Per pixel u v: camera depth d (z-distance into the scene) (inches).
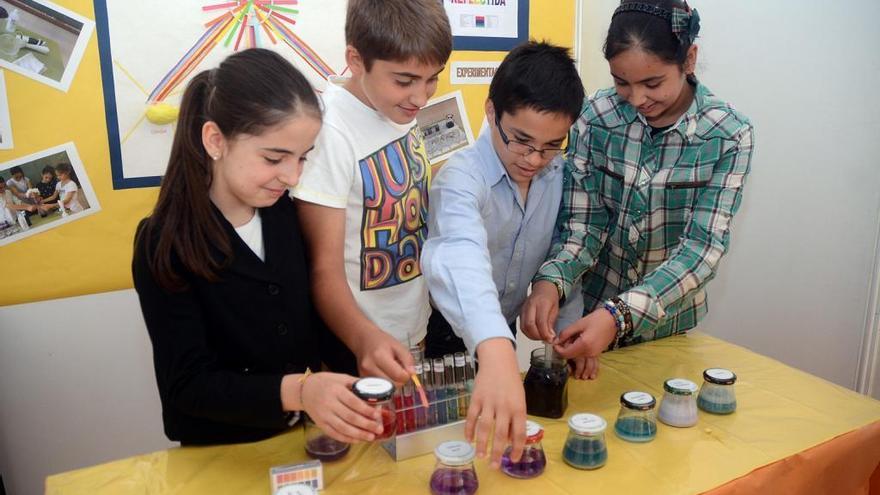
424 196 50.6
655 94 44.4
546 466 34.5
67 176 60.3
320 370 47.8
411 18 41.4
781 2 75.3
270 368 40.8
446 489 31.7
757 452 35.9
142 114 61.9
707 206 47.8
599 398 42.3
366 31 41.9
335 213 43.2
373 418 31.9
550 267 49.0
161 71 61.8
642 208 50.9
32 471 64.2
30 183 59.1
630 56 42.8
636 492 32.3
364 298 48.0
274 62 36.3
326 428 32.5
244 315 39.1
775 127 78.9
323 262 43.4
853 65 71.6
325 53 68.1
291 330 41.3
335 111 44.5
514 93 41.7
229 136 35.1
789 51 75.9
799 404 41.5
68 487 33.2
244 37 64.3
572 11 80.5
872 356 75.5
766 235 82.2
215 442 37.7
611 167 52.0
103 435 66.7
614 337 43.3
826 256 77.5
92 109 60.1
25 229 59.7
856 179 73.7
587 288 58.7
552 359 40.8
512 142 43.4
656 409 40.5
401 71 42.1
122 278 64.3
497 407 32.0
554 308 45.8
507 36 76.9
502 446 31.8
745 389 43.6
